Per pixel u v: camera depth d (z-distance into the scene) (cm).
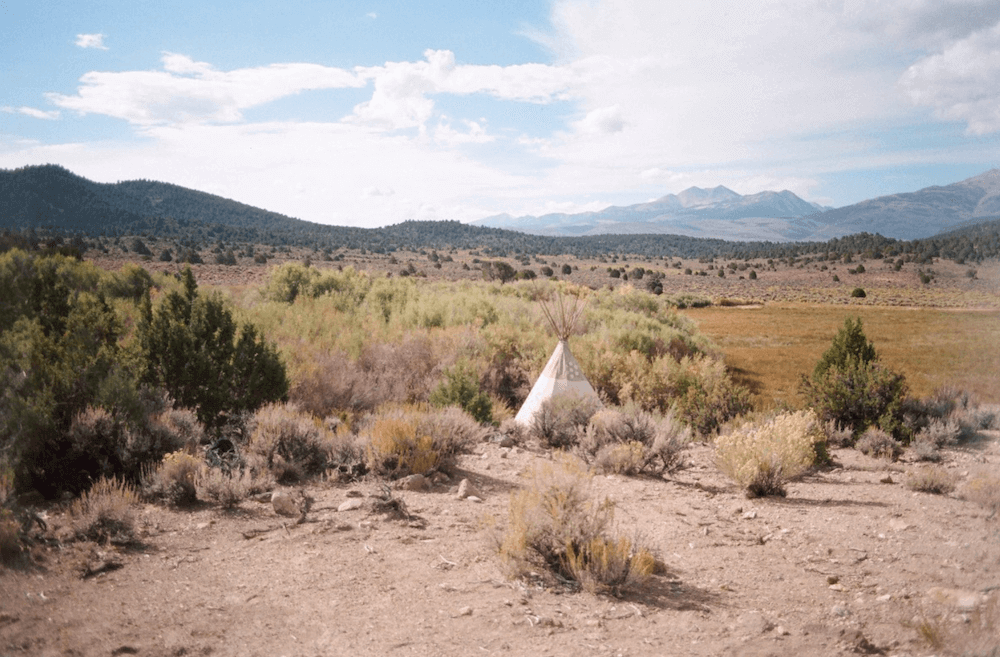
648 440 859
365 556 444
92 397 591
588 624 342
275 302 1994
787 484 748
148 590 374
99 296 665
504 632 331
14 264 504
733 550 485
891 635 287
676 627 338
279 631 328
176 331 767
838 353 1153
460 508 573
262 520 517
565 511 441
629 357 1510
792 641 308
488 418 1045
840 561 437
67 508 491
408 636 325
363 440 725
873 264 14388
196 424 728
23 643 297
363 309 2038
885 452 905
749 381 1791
